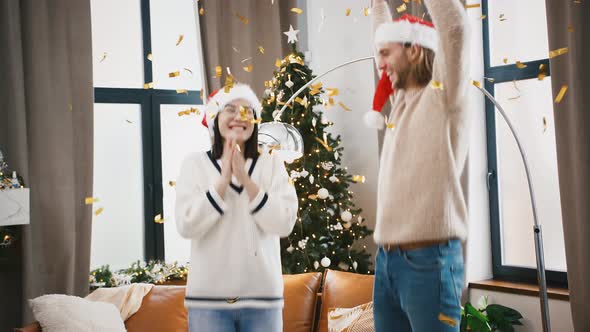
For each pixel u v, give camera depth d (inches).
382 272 63.7
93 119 174.1
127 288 150.2
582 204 140.1
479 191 173.0
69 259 167.5
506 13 169.9
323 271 168.2
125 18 190.7
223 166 86.4
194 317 85.3
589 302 139.7
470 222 169.6
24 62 166.9
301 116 169.5
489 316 155.9
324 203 171.3
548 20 145.5
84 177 172.6
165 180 194.1
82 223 171.5
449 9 59.0
